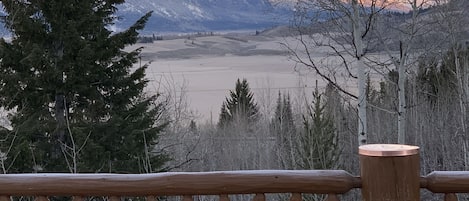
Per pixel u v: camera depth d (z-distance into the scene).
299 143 18.39
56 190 2.88
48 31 14.37
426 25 15.60
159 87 19.00
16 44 14.08
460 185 2.66
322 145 16.12
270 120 23.78
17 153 11.22
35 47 13.41
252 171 2.83
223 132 24.61
